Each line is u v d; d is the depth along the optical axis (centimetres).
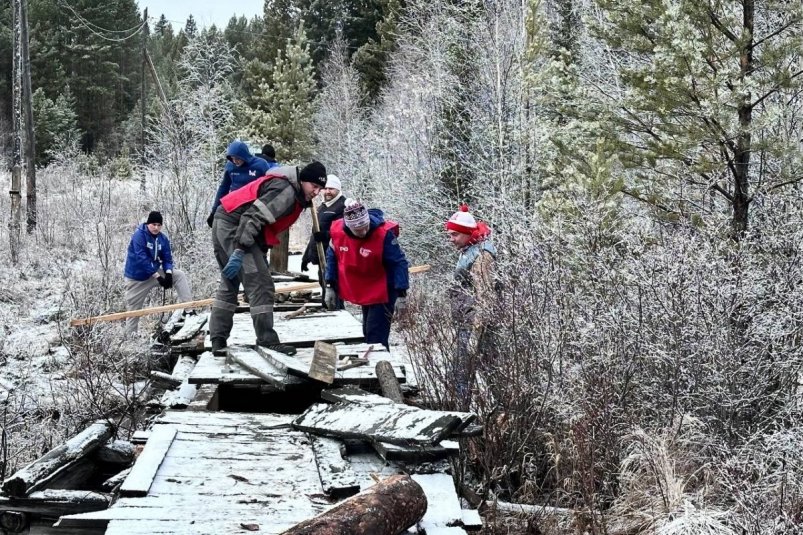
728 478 527
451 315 702
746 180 725
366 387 619
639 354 615
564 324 638
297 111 3334
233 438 498
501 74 1509
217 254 689
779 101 777
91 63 5125
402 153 1742
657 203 750
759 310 623
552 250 715
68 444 491
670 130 728
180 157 1759
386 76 3341
